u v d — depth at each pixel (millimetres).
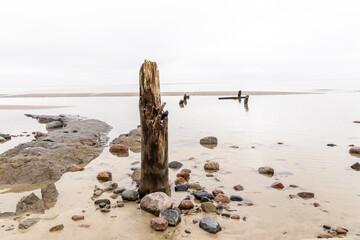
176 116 15922
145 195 4320
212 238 3207
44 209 4105
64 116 16031
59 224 3576
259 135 9992
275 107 20203
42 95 49781
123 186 5176
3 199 4586
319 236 3188
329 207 4039
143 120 4383
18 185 5348
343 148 7781
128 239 3207
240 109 19359
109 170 6250
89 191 4918
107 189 4977
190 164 6543
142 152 4531
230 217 3771
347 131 10453
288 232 3322
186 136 10070
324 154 7168
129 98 36375
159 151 4410
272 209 4016
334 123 12438
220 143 8805
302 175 5551
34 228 3488
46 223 3639
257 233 3316
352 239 3068
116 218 3787
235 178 5484
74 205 4277
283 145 8305
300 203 4207
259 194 4621
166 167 4617
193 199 4508
